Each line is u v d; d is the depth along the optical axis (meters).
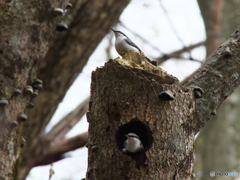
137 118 6.30
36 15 6.86
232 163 16.98
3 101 6.08
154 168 6.01
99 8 12.02
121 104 6.37
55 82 12.05
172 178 6.05
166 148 6.13
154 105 6.29
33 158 12.49
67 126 14.23
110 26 12.55
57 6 7.20
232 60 7.39
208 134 18.50
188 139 6.45
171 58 17.69
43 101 11.99
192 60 15.55
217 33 18.31
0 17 6.59
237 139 17.75
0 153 5.94
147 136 6.40
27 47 6.69
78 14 11.88
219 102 7.18
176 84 6.54
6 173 5.93
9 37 6.51
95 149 6.24
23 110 6.52
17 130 6.34
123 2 12.37
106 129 6.33
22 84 6.55
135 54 7.11
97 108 6.53
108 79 6.52
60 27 7.39
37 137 12.38
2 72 6.34
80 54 12.16
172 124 6.27
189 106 6.62
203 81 7.27
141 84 6.36
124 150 6.18
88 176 6.27
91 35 12.11
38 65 7.01
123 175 5.97
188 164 6.33
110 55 18.14
